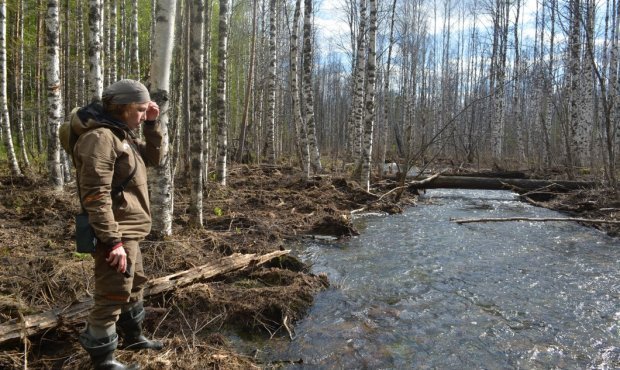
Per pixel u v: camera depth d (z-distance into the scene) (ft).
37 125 62.75
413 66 100.17
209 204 32.30
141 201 10.23
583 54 69.56
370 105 41.63
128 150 9.78
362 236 28.02
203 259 19.07
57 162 31.68
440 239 27.40
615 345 13.91
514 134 109.19
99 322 9.77
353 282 19.15
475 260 22.89
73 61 56.34
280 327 14.51
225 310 14.70
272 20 57.67
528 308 16.72
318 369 12.14
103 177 8.90
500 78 85.92
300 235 27.30
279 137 98.22
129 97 9.72
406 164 42.50
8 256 16.87
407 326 15.01
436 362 12.75
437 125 115.44
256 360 12.46
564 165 60.90
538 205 41.24
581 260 23.16
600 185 44.09
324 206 35.09
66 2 52.60
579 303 17.25
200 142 23.30
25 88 71.51
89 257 17.11
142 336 11.55
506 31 87.51
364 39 54.19
